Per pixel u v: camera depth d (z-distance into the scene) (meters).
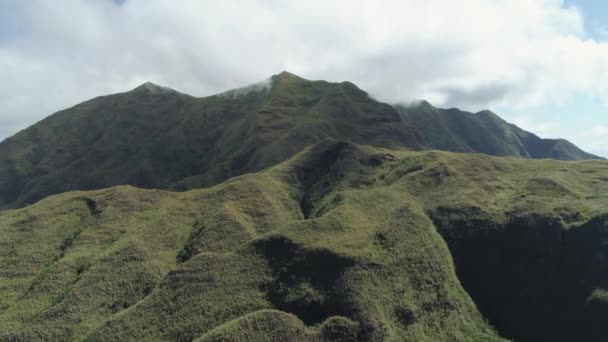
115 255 81.50
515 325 72.75
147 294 74.88
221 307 66.25
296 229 80.25
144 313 66.81
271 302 68.12
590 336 67.88
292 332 60.91
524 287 75.94
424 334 64.75
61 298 74.75
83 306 71.62
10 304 75.19
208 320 64.12
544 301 73.69
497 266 79.62
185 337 62.03
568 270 75.00
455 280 75.56
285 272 71.75
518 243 80.31
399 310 65.75
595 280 71.44
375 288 67.19
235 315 65.00
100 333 63.78
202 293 68.75
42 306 73.00
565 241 77.56
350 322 61.84
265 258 75.56
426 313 67.75
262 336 59.56
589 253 74.62
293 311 66.12
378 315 63.00
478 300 76.69
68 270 80.38
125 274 77.94
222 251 81.88
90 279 76.25
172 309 66.69
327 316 64.44
